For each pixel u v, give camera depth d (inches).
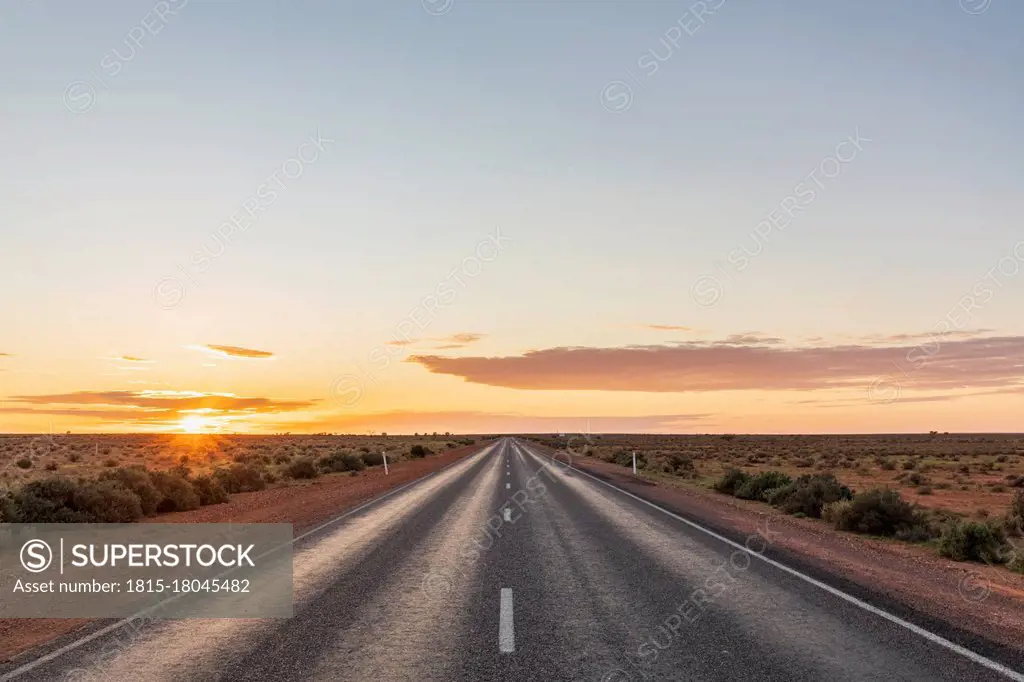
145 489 759.7
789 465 2059.5
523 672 235.3
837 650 260.2
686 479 1378.0
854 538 605.6
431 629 287.1
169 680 229.3
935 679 229.9
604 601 336.5
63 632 298.7
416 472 1510.8
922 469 1785.2
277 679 229.0
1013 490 1187.3
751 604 331.3
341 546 507.2
